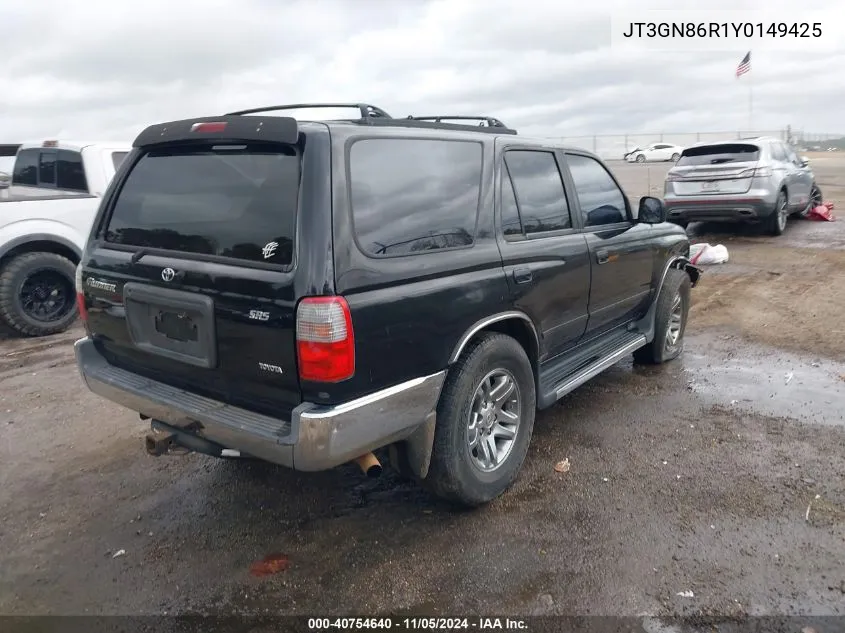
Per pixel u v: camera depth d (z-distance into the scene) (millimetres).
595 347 4816
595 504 3545
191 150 3191
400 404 2934
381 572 3039
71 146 7934
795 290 8148
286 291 2658
